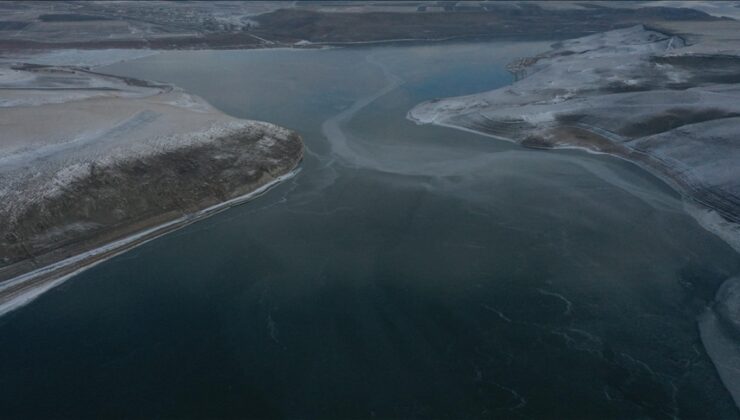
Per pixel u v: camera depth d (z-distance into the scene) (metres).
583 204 55.00
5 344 37.75
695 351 36.53
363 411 32.84
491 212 53.72
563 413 32.38
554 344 37.28
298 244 48.94
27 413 32.59
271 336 38.47
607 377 34.66
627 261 45.81
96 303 41.78
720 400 32.91
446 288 42.91
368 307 41.09
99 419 32.25
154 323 39.78
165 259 47.16
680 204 54.78
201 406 33.19
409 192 58.00
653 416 32.00
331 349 37.31
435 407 33.00
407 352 36.94
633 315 39.78
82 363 36.22
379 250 47.88
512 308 40.72
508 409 32.72
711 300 41.22
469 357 36.44
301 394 34.00
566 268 45.00
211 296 42.50
